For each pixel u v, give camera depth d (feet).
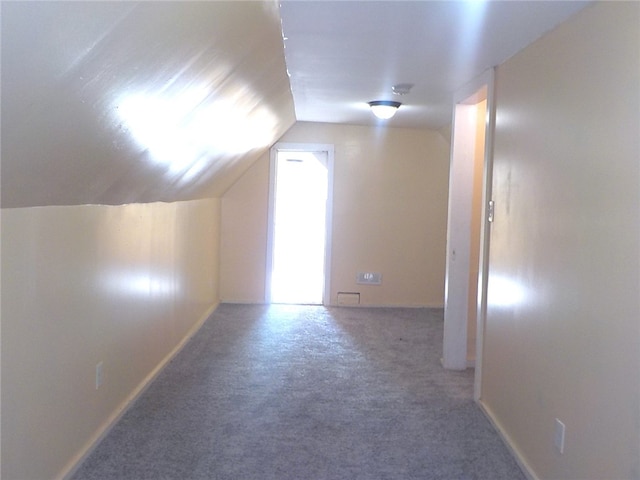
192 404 11.75
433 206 22.16
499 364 10.78
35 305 7.50
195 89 8.31
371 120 20.17
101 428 9.95
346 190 21.93
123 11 4.85
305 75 12.60
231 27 7.12
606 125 6.68
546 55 8.68
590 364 6.98
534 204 8.96
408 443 10.22
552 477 8.07
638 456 5.90
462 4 7.66
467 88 13.10
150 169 10.12
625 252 6.22
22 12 3.95
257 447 9.89
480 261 11.98
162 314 13.88
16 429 7.13
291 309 21.39
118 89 6.22
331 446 10.03
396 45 9.91
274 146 21.67
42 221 7.64
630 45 6.20
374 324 19.44
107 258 10.04
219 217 21.67
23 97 4.88
